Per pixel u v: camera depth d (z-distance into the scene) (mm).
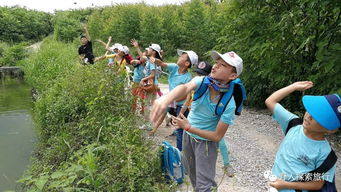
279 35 7203
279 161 2301
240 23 8664
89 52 10398
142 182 3570
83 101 6672
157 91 6633
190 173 3348
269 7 8211
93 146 4406
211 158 3033
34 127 9719
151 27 23812
